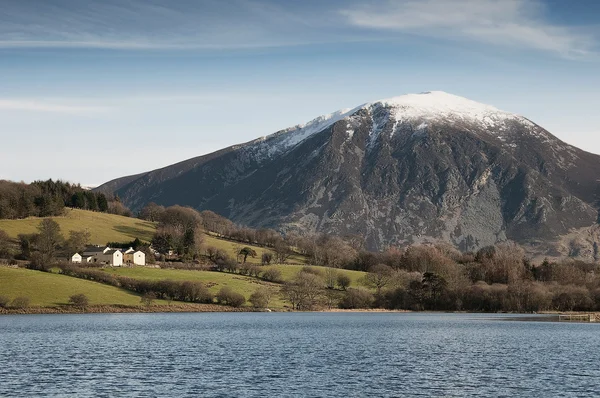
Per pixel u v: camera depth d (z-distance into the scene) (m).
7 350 129.00
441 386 93.88
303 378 99.19
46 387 90.50
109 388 90.06
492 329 191.38
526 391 90.44
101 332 168.88
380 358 122.69
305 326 198.75
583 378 100.69
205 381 95.75
